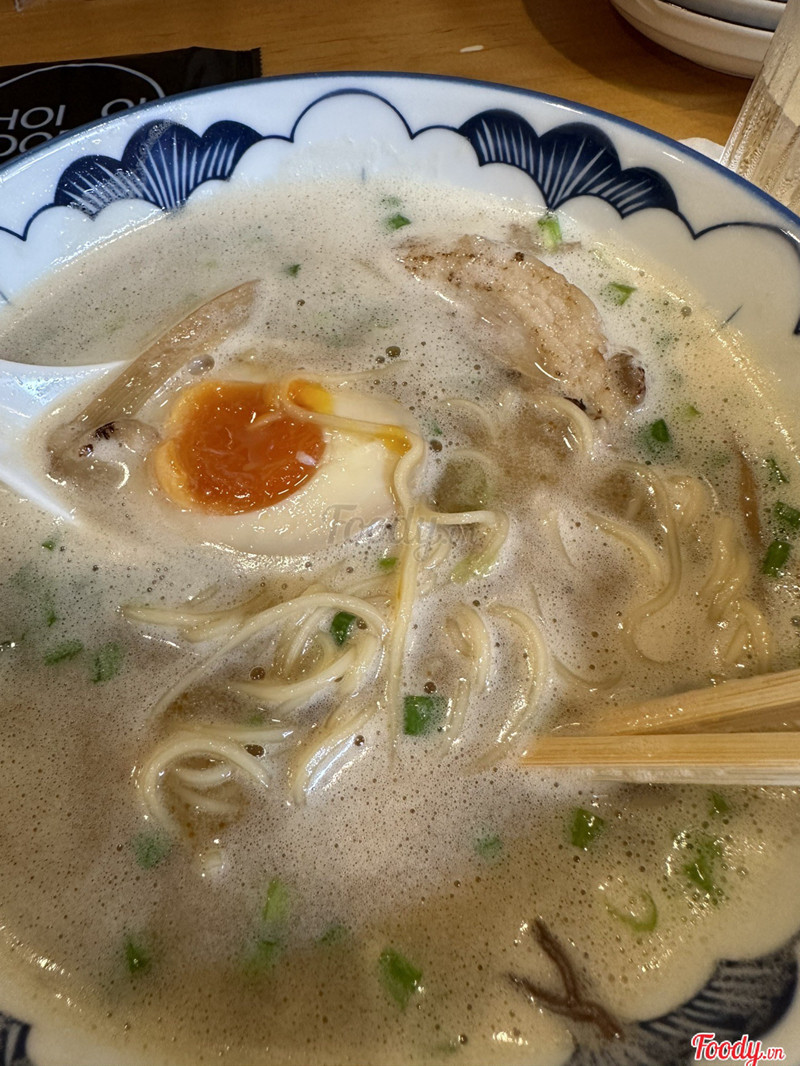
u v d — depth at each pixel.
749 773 0.12
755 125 0.21
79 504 0.17
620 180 0.19
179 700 0.16
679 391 0.19
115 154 0.20
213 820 0.14
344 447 0.17
